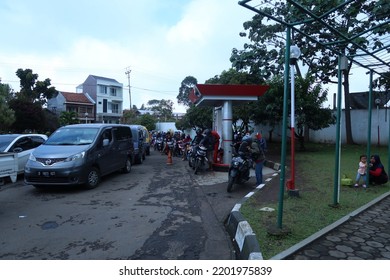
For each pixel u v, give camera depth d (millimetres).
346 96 19875
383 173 8062
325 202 6426
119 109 58312
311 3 9312
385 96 19625
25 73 34281
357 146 18891
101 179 10094
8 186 8930
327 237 4520
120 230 5207
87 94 53375
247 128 18656
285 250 3961
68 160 7926
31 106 29250
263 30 18031
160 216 6004
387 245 4258
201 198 7457
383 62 6824
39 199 7391
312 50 17766
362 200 6629
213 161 11922
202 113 25516
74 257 4148
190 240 4789
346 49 6176
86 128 9562
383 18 9609
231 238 4922
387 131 19359
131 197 7566
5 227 5383
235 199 7340
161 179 10102
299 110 15258
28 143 10953
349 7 9664
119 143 10641
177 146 19172
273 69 18484
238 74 19031
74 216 6012
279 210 4590
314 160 13234
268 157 14859
